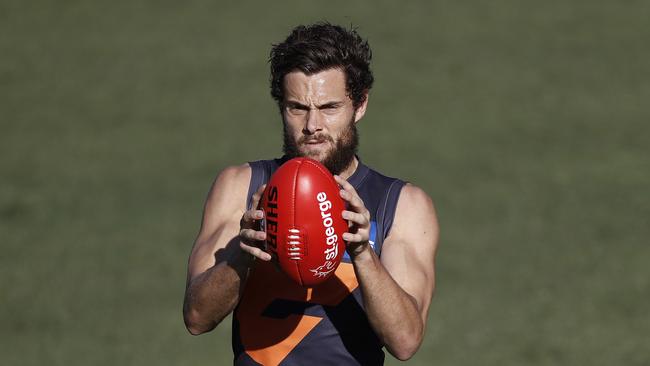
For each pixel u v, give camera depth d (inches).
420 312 489.1
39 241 1959.9
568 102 2832.2
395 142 2554.1
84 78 3073.3
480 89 2938.0
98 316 1600.6
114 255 1878.7
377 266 459.8
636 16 3484.3
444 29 3385.8
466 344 1457.9
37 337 1521.9
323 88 480.4
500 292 1675.7
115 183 2309.3
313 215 446.0
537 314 1584.6
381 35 3319.4
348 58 485.1
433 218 529.3
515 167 2370.8
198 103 2881.4
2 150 2532.0
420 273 505.0
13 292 1707.7
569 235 1952.5
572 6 3587.6
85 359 1432.1
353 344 505.4
